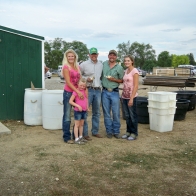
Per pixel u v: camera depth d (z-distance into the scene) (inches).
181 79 513.0
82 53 3216.0
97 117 229.6
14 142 215.3
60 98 253.8
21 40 290.8
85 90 211.3
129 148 203.5
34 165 167.8
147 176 154.8
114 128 231.0
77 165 168.6
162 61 3695.9
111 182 146.5
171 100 253.0
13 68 289.1
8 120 290.7
